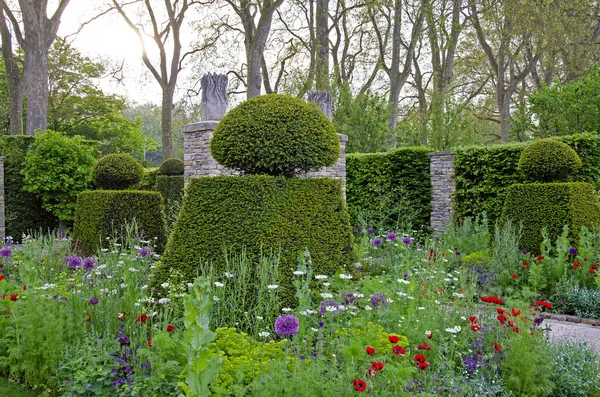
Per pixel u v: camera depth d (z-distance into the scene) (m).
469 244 8.27
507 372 3.49
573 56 20.70
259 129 5.23
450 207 11.07
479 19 22.06
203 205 5.09
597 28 21.53
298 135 5.25
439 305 4.25
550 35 18.39
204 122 9.79
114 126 31.94
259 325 4.16
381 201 11.20
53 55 28.05
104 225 8.64
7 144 13.27
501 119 23.22
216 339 3.63
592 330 5.74
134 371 3.35
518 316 3.73
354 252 5.52
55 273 5.87
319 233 5.13
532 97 13.16
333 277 4.66
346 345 3.26
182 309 4.37
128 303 4.15
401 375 2.85
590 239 7.52
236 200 4.96
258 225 4.83
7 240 7.04
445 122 16.00
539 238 7.73
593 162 9.08
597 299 6.29
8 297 4.32
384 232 10.50
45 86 18.23
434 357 3.51
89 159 13.64
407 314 4.01
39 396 3.57
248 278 4.49
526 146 9.19
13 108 20.53
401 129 21.31
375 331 3.41
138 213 8.88
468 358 3.58
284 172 5.51
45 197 13.11
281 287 4.62
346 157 12.59
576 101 12.41
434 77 22.64
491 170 9.91
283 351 3.44
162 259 5.04
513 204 8.17
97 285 4.43
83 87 29.67
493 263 7.14
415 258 5.98
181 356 3.36
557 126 12.73
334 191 5.44
